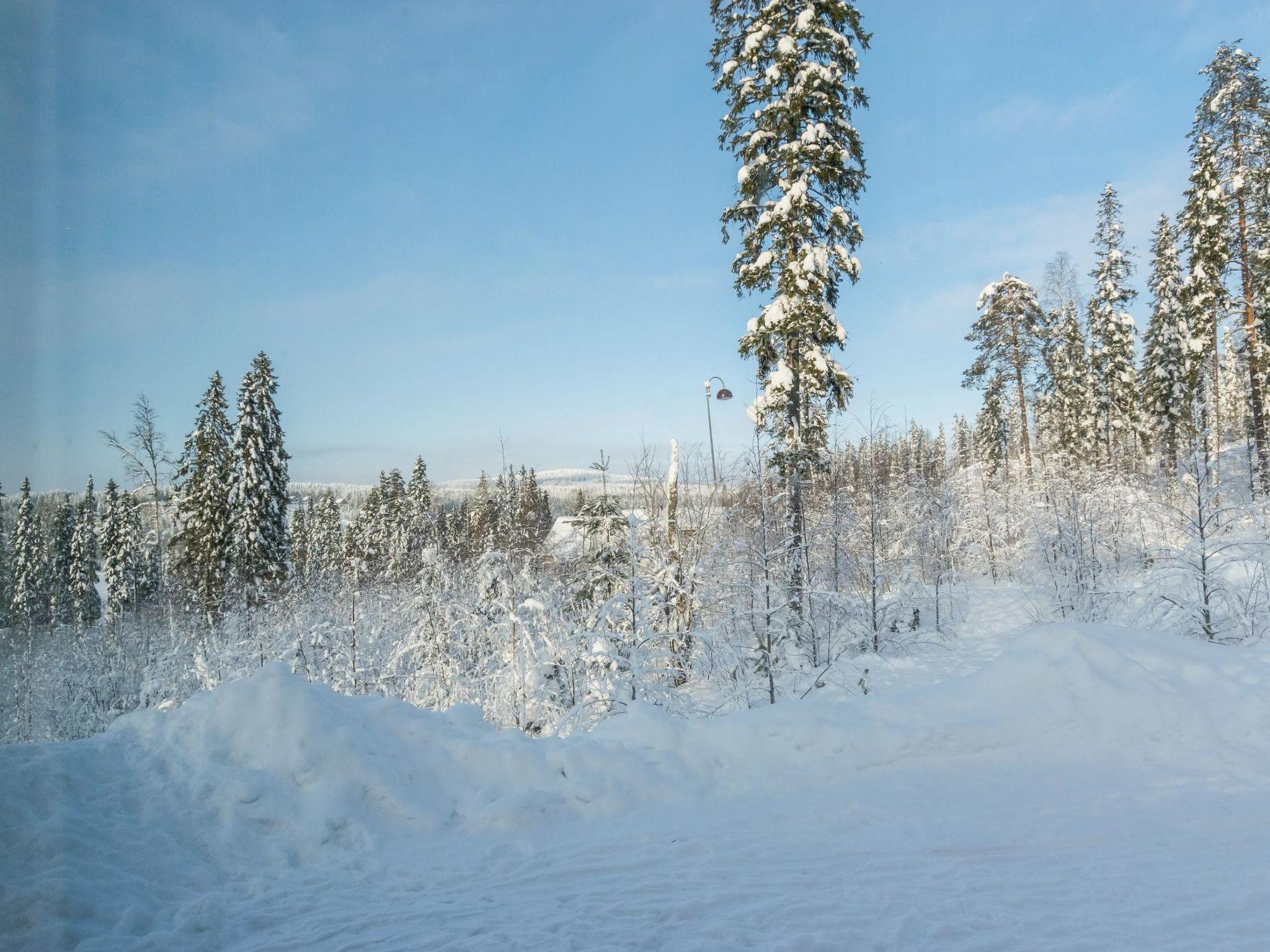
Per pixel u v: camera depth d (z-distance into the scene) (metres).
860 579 16.14
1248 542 11.84
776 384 15.85
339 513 47.72
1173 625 12.37
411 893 4.62
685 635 12.02
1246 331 25.00
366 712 6.80
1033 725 6.79
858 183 16.05
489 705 13.03
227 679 15.83
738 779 6.36
